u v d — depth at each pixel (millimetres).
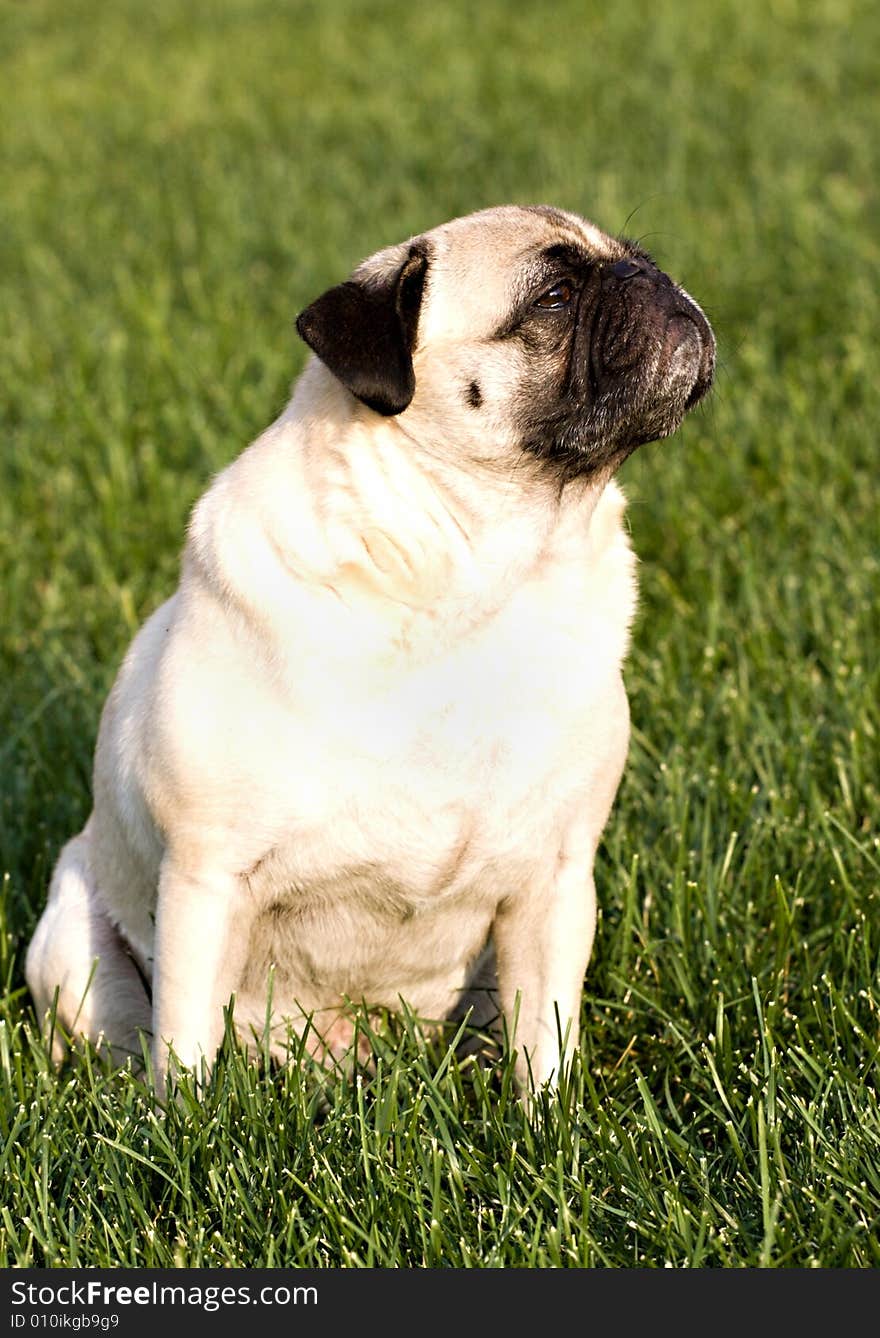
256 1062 4812
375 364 4410
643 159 15391
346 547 4453
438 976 5109
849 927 5379
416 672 4488
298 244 13430
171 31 24391
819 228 12477
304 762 4465
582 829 4820
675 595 7621
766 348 10414
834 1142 4301
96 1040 5199
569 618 4691
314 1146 4363
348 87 19969
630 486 8680
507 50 20797
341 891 4703
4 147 18125
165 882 4652
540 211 5043
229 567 4508
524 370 4637
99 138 18328
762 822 5844
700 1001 5188
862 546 7766
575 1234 4117
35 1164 4344
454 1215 4156
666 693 6703
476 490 4574
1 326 12180
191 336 11367
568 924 4852
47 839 6043
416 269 4664
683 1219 4039
